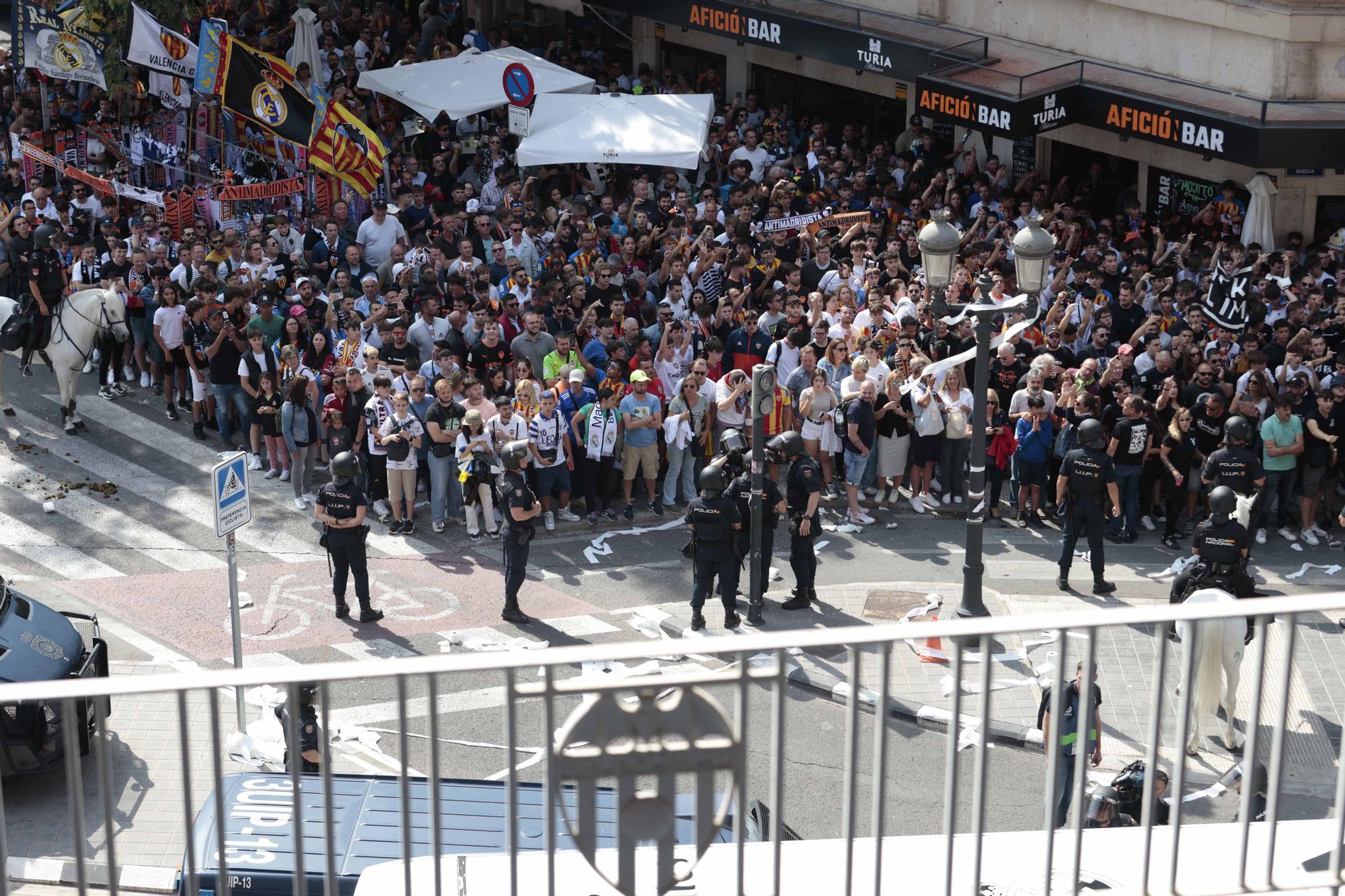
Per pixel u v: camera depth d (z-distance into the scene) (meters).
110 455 18.81
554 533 17.30
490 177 26.08
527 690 3.89
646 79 30.17
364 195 23.95
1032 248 13.98
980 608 14.99
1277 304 19.67
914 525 17.66
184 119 26.94
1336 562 16.64
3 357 19.72
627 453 17.38
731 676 3.95
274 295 18.95
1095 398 17.02
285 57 29.72
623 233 24.05
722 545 14.64
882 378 17.88
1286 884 4.52
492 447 16.70
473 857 5.08
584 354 18.59
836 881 5.02
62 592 15.52
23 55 25.72
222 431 19.06
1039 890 5.00
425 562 16.45
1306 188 22.31
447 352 17.14
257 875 7.95
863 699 13.09
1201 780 8.00
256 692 12.72
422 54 30.02
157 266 20.27
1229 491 13.14
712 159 27.48
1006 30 25.69
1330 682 8.41
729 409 17.73
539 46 33.44
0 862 4.35
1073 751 10.46
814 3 28.14
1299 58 21.73
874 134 28.52
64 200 24.02
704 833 4.02
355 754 12.47
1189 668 4.33
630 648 3.90
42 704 10.70
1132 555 16.83
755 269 21.61
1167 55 23.31
